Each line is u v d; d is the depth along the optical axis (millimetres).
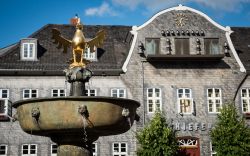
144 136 25891
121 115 11773
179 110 29234
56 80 29141
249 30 35406
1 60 29219
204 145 28984
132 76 29484
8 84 28719
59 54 30453
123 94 29266
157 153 25438
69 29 33312
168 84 29719
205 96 29875
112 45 32062
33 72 28828
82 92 12812
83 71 12844
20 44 29969
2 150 27875
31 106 11648
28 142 28094
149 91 29531
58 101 11219
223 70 30422
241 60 31812
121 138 28469
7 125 28156
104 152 28203
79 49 13125
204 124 29266
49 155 28141
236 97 30188
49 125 11438
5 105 28391
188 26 30531
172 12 30672
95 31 33375
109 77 29453
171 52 29922
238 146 26375
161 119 26531
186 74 30062
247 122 29688
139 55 29844
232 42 33406
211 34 30641
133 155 28234
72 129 11414
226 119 27109
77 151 12234
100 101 11320
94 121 11328
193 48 30188
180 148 28250
